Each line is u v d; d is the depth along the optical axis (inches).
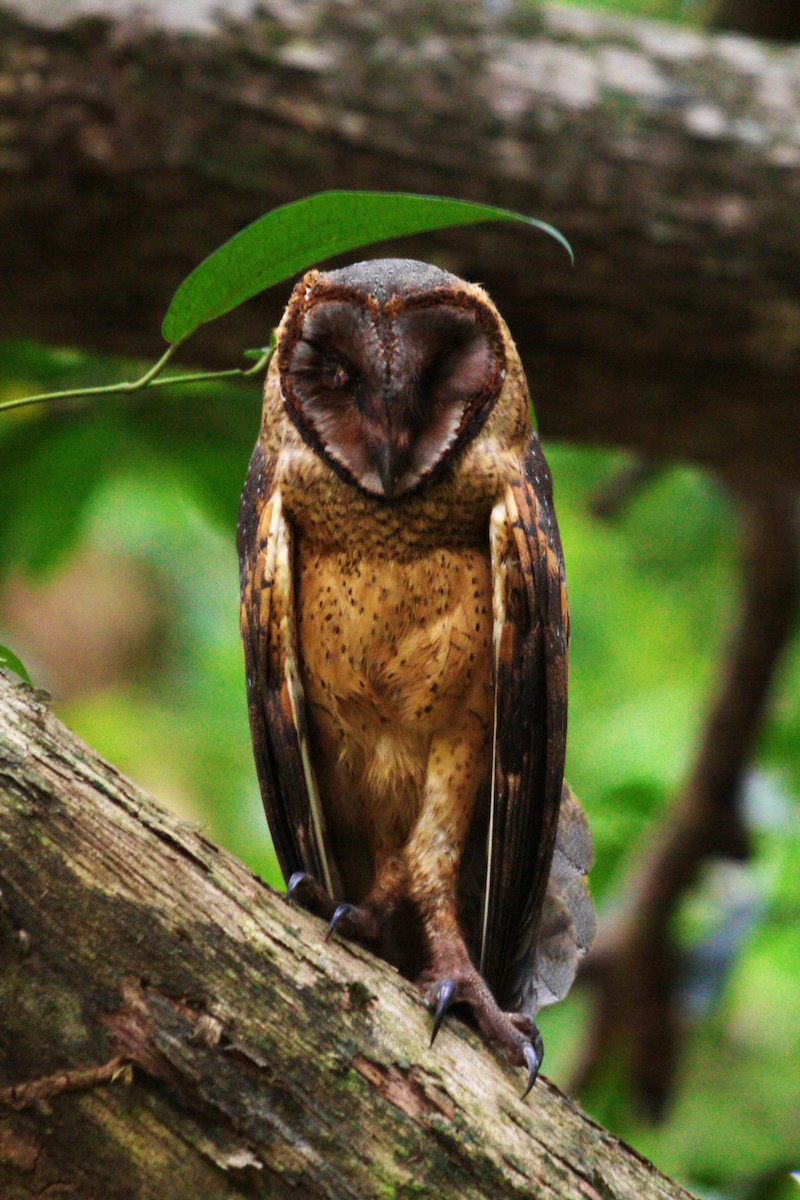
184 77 372.8
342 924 257.4
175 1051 200.4
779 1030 553.9
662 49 403.9
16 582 674.8
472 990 239.3
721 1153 455.5
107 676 748.6
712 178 393.4
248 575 285.3
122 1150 198.7
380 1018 215.9
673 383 412.2
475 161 384.2
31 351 462.3
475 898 294.2
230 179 375.9
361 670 283.6
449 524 279.7
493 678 281.3
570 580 614.9
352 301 283.3
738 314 397.7
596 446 441.7
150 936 203.2
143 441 478.6
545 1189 214.2
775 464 439.2
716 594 600.7
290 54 378.0
